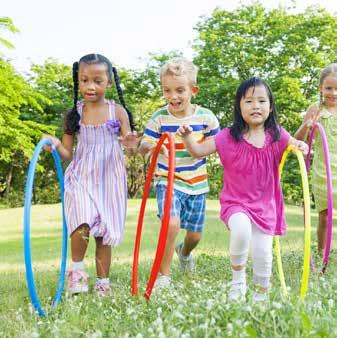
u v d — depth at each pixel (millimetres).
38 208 21359
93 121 5480
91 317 4141
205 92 29891
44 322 4062
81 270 5230
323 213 6492
